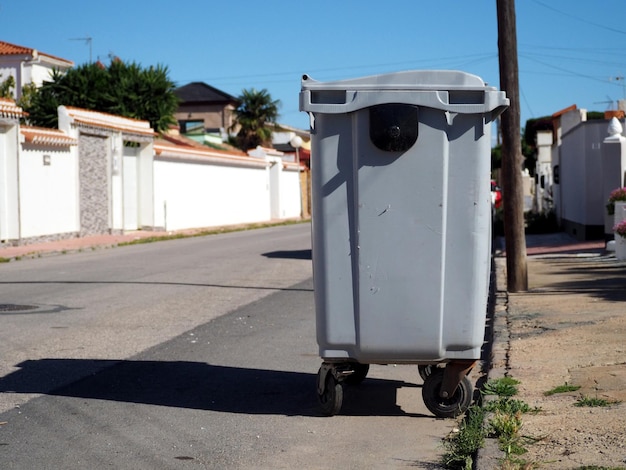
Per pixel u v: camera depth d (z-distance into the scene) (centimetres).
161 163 3556
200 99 7638
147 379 816
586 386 695
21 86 4441
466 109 622
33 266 2011
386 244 637
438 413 671
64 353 937
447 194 634
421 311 638
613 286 1341
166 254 2370
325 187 642
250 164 4638
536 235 2939
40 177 2645
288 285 1595
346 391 770
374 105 627
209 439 621
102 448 596
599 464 500
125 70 4141
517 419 591
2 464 559
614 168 2114
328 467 558
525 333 973
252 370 859
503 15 1309
